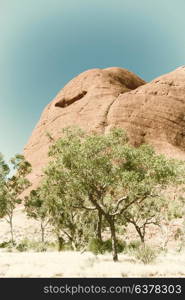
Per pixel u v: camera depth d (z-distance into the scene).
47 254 26.19
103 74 109.44
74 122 93.94
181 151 77.81
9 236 48.25
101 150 22.75
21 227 51.97
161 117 84.62
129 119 83.56
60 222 31.91
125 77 115.25
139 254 20.80
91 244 26.80
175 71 98.81
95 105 95.56
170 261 21.97
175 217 37.31
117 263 19.77
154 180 21.95
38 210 42.72
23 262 20.03
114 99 95.19
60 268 17.53
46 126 104.38
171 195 37.97
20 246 33.75
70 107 102.25
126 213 32.59
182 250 36.19
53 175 23.00
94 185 22.34
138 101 87.75
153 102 87.50
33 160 93.62
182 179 23.11
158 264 20.09
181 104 88.75
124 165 22.84
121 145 22.95
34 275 15.93
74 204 23.83
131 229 47.19
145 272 16.62
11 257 22.98
